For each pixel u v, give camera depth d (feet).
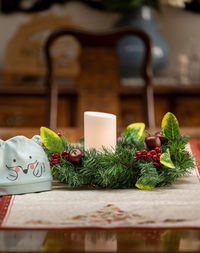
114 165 3.96
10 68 13.91
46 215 3.32
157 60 11.71
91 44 7.75
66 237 3.02
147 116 7.60
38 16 14.26
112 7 11.85
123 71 11.55
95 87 10.71
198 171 4.52
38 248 2.88
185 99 12.35
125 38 11.30
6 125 11.87
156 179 3.89
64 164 4.10
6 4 14.11
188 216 3.29
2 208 3.45
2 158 3.90
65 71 13.92
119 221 3.22
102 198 3.67
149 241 2.96
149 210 3.39
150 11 12.00
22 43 14.03
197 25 15.24
